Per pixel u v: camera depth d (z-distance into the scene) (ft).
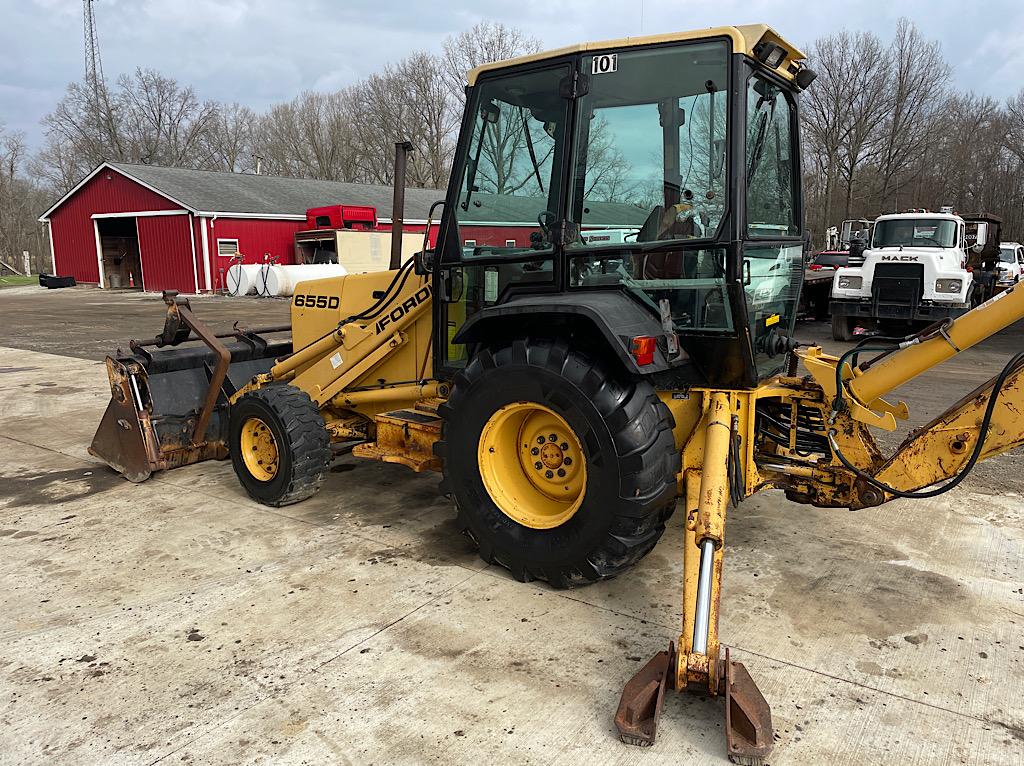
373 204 100.42
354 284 15.29
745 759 7.56
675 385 11.17
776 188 12.09
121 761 7.81
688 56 10.28
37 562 12.60
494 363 11.06
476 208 12.27
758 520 14.02
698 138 10.35
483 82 11.95
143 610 10.91
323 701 8.76
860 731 8.13
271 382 16.63
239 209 83.25
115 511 14.96
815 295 48.91
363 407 15.65
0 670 9.47
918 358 10.59
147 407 16.26
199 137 181.98
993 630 10.12
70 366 33.17
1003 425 9.90
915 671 9.20
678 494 11.27
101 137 171.94
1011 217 143.74
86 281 94.94
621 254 10.96
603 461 10.16
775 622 10.36
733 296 10.28
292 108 177.99
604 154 10.93
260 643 10.00
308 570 12.14
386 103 140.67
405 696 8.83
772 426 11.99
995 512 14.25
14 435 21.18
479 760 7.76
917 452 10.51
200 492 16.03
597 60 10.73
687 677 8.20
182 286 83.20
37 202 180.34
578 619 10.52
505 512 11.41
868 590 11.27
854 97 123.13
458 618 10.58
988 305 10.04
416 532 13.66
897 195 132.77
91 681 9.20
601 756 7.80
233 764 7.75
